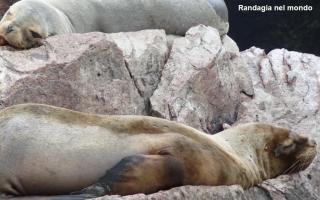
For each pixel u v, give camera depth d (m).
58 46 22.44
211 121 24.75
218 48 25.44
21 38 23.59
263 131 20.12
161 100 23.84
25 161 16.50
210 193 16.98
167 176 16.53
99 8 26.73
